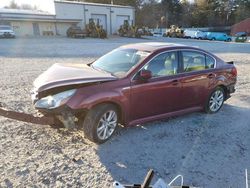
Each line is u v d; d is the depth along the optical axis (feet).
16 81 31.78
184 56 19.86
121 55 19.31
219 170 14.16
